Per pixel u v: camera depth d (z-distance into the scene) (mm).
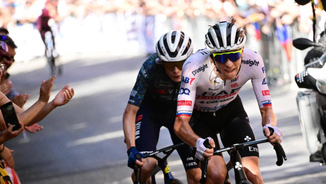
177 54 9750
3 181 8188
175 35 9883
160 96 10961
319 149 10531
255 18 25578
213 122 10320
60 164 16984
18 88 37500
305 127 10547
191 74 9188
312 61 10734
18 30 56938
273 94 24047
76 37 58406
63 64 49406
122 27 50938
